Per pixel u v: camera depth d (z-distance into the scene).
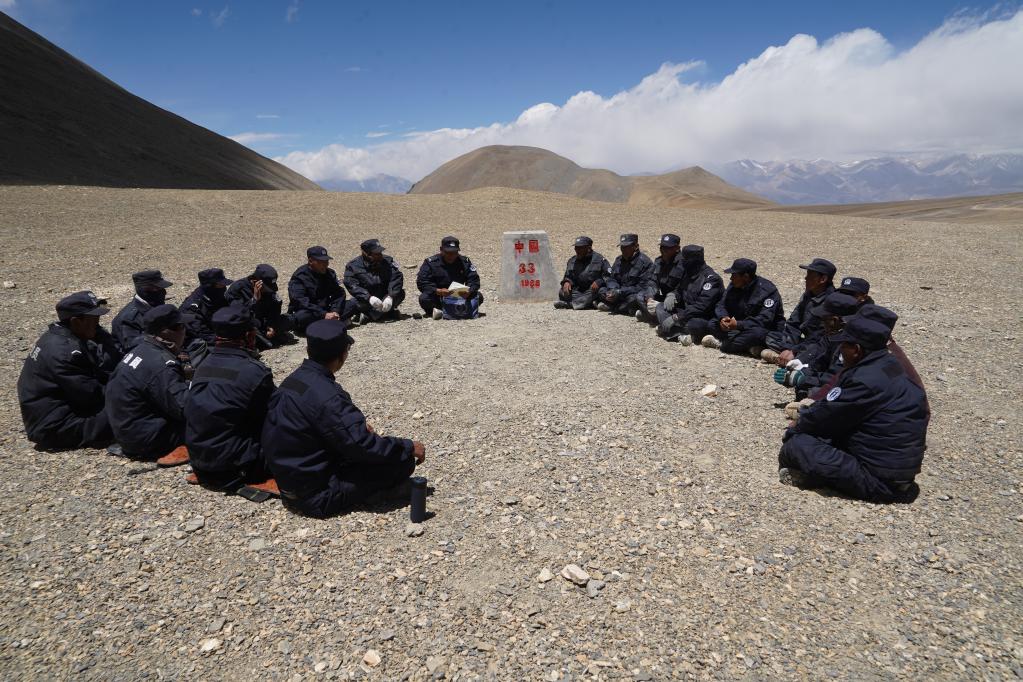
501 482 4.53
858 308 5.63
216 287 7.24
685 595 3.37
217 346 4.43
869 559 3.70
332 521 4.07
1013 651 3.02
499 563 3.62
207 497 4.38
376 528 3.98
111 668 2.93
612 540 3.83
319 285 8.59
